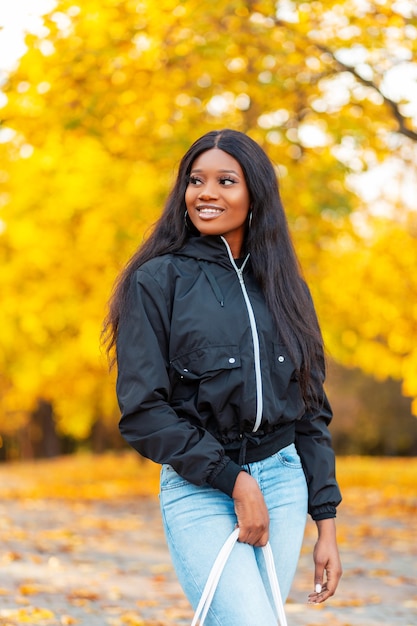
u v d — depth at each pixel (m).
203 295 3.07
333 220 12.73
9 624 5.74
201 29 10.72
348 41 11.67
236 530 2.94
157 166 12.30
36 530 11.79
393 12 11.46
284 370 3.11
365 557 9.87
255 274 3.22
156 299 3.05
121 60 11.42
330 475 3.28
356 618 6.60
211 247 3.17
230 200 3.19
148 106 11.83
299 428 3.31
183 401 3.04
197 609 2.87
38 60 11.30
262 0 11.08
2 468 29.80
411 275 14.55
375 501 16.41
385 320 14.80
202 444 2.93
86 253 15.24
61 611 6.38
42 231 14.94
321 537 3.25
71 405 26.19
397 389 37.38
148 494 18.88
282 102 12.14
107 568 8.66
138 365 2.98
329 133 12.12
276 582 2.99
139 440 2.97
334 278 14.52
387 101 12.09
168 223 3.26
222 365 2.99
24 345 18.98
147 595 7.30
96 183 12.99
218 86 11.91
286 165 12.16
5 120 11.97
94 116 11.59
